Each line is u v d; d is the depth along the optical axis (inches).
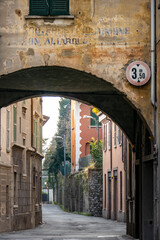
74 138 3602.4
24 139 1881.2
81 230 1633.9
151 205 1103.0
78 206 3065.9
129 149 1307.8
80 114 3550.7
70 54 933.2
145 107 934.4
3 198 1574.8
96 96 1291.8
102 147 2721.5
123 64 935.0
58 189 4608.8
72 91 1272.1
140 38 937.5
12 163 1695.4
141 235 1119.0
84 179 2783.0
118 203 2164.1
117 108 1286.9
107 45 935.0
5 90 1259.2
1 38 932.0
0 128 1552.7
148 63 936.3
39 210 2138.3
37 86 1224.8
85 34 935.0
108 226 1824.6
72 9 937.5
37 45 932.6
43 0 935.7
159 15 909.2
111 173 2330.2
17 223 1722.4
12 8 935.0
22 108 1856.5
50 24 935.0
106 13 938.1
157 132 917.8
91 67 933.2
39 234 1422.2
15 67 930.1
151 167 1104.8
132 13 938.7
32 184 1987.0
